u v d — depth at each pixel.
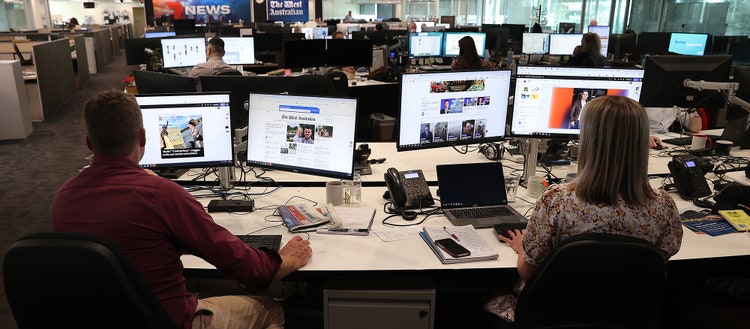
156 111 1.96
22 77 5.66
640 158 1.29
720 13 6.61
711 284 1.89
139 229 1.26
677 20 7.50
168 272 1.34
